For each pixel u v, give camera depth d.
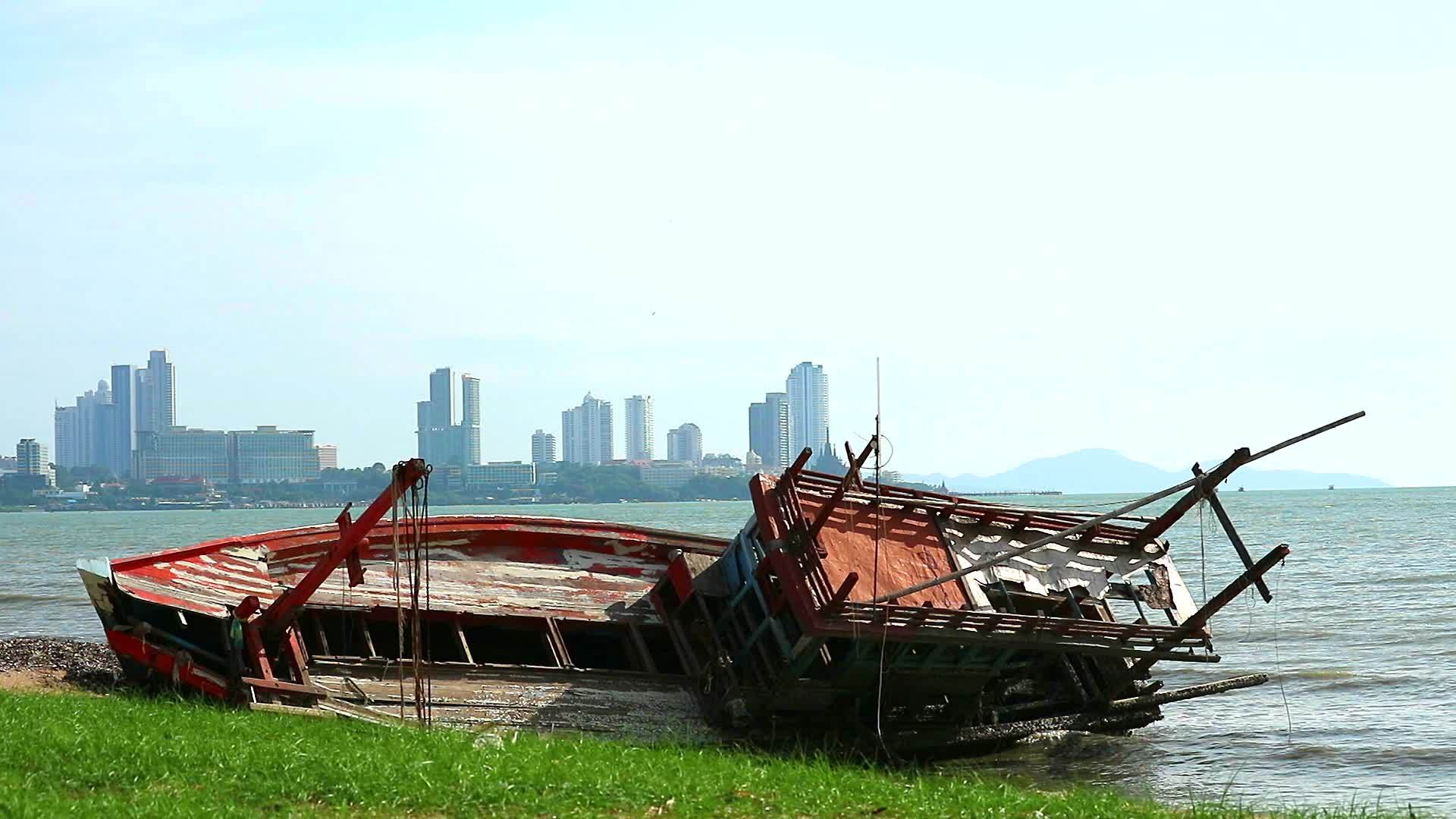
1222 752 29.58
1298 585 67.88
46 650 36.38
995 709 30.05
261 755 17.19
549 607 30.12
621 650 32.62
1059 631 26.70
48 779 15.80
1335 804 24.38
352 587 25.42
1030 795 17.80
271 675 24.95
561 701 26.95
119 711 21.19
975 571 27.02
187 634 27.27
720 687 27.73
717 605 30.27
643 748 20.14
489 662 31.78
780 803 16.09
